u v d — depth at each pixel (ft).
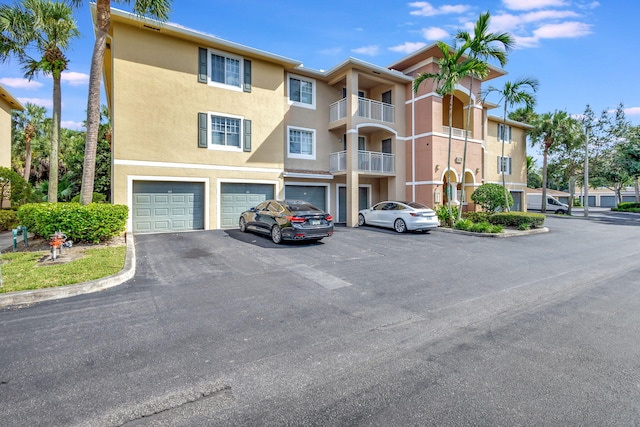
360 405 9.44
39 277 20.74
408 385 10.44
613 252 35.35
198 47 47.88
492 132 85.30
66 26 48.70
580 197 172.65
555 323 15.66
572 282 23.13
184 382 10.56
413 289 21.13
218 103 49.19
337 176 62.69
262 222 39.73
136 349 12.75
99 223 32.35
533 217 53.31
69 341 13.34
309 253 32.19
